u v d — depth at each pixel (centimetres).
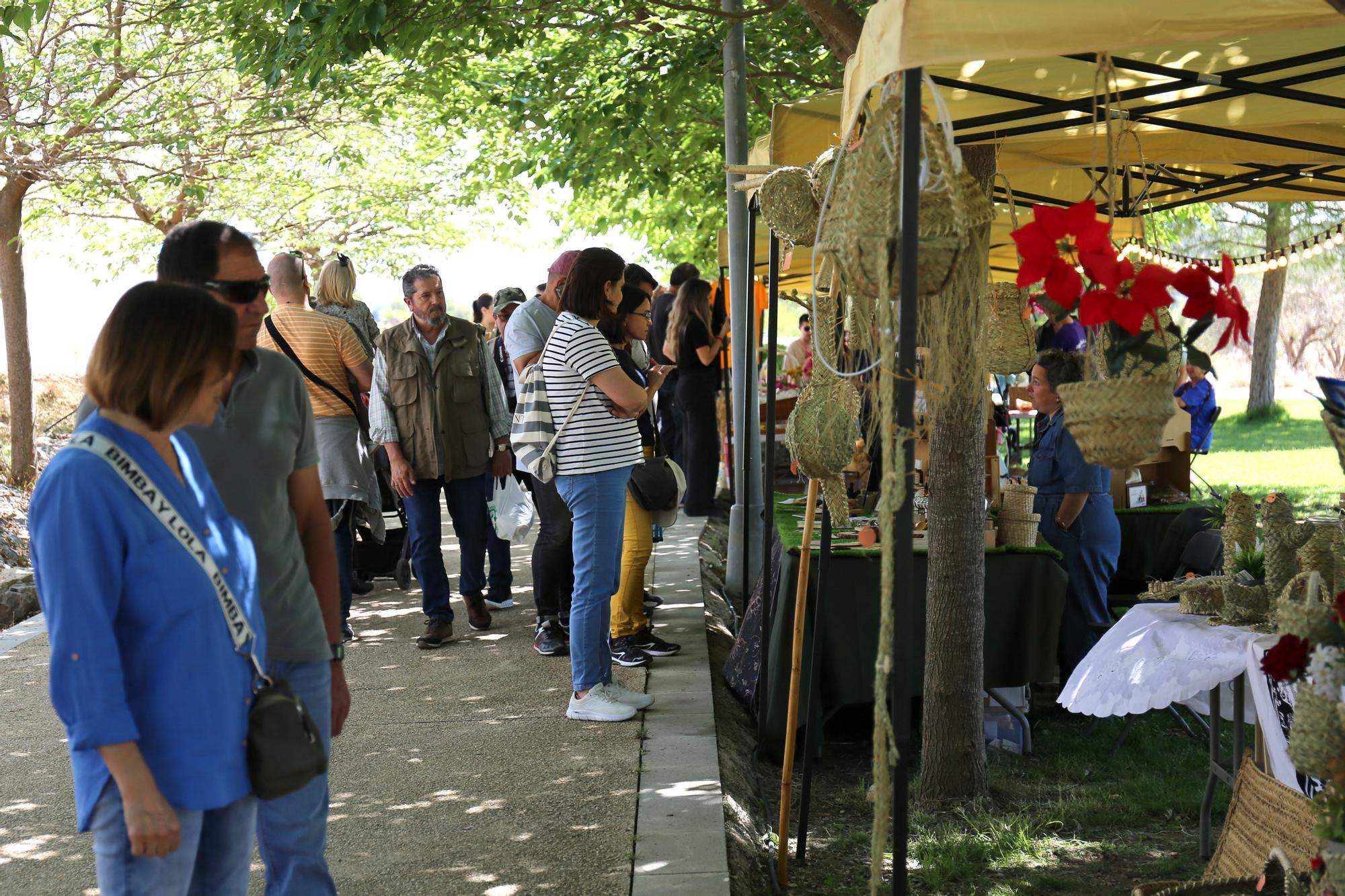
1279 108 444
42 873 370
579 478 487
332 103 1430
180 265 245
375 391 609
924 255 234
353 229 1728
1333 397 269
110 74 1205
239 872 226
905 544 236
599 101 973
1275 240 2288
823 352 351
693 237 1728
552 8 848
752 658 558
